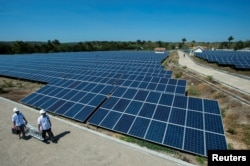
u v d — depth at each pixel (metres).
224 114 17.48
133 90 16.88
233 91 23.03
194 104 13.70
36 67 38.50
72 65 41.03
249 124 14.84
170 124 12.07
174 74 38.00
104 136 12.13
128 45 155.88
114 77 26.69
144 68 36.72
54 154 10.28
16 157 10.03
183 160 10.02
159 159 9.90
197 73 36.56
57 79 26.47
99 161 9.70
